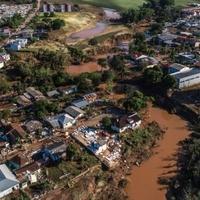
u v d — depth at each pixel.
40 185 123.94
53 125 153.88
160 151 150.12
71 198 122.56
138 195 128.88
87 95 180.38
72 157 135.38
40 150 141.25
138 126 160.12
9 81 198.00
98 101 177.38
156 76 191.12
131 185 132.88
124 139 150.12
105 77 195.25
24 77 198.00
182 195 125.31
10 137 146.00
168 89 187.38
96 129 155.88
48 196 121.75
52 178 127.62
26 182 123.50
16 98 176.75
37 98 176.50
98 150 141.88
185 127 166.62
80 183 127.81
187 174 135.12
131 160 143.00
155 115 175.25
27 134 148.25
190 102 180.50
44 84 190.12
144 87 197.50
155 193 129.88
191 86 194.38
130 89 191.25
